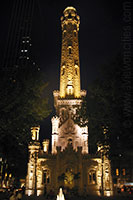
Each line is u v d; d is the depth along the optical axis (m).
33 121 29.58
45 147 63.91
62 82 68.81
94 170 51.91
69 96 66.00
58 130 60.62
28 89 27.94
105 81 25.31
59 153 52.91
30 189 48.34
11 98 25.53
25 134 29.19
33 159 51.56
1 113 25.28
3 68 27.31
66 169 50.94
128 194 42.81
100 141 28.88
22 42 74.81
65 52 72.69
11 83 26.52
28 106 28.08
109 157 27.56
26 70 29.25
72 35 75.12
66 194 40.56
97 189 49.31
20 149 33.03
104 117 27.06
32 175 49.97
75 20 77.94
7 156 34.28
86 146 57.81
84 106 30.14
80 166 50.97
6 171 49.09
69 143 54.16
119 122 23.12
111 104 24.52
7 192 31.64
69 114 62.31
